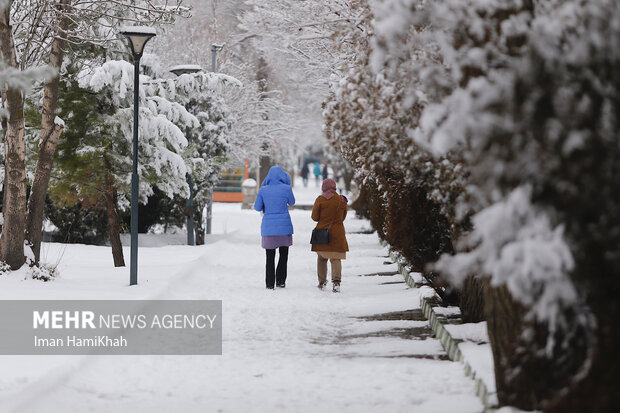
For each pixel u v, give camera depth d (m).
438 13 10.80
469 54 10.54
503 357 13.13
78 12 35.31
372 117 17.81
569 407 10.03
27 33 34.56
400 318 25.06
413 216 24.81
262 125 80.38
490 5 10.70
